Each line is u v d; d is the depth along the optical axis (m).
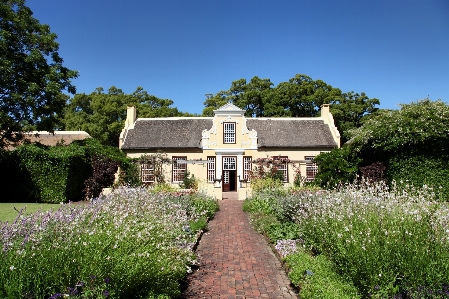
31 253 3.73
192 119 29.17
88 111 42.03
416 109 14.96
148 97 45.00
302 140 27.47
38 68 20.91
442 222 4.80
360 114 39.59
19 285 3.36
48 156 17.12
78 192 18.69
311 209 7.48
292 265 6.32
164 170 26.44
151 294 4.35
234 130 27.17
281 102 39.31
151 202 8.58
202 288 5.88
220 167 26.91
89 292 3.62
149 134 28.03
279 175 23.22
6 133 20.52
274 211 11.91
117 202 7.50
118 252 4.12
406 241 4.45
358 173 15.92
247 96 40.09
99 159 19.03
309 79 41.12
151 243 5.03
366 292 4.49
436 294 3.97
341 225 5.54
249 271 6.87
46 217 4.45
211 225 12.13
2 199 17.36
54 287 3.63
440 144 13.78
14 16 19.64
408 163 14.37
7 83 19.00
